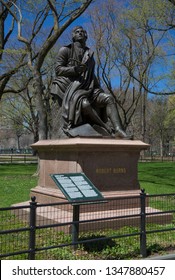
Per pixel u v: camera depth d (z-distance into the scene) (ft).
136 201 27.17
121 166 27.32
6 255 15.65
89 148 25.57
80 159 25.49
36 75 62.59
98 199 18.47
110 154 26.84
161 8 60.64
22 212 26.55
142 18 66.03
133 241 21.59
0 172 78.23
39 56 60.85
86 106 28.27
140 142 28.17
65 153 26.81
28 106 118.62
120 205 26.30
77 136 26.40
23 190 45.37
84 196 19.02
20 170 85.25
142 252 19.45
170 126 206.08
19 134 233.55
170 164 114.83
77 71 29.14
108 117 29.81
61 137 28.53
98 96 30.14
